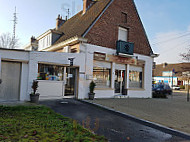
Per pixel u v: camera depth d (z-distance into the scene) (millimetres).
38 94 8367
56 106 7965
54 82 9656
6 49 7973
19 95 8469
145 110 8531
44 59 9078
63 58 9711
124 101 11008
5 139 3635
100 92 11562
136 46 14164
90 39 11094
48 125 4777
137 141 4562
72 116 6500
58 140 3766
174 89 38531
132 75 14047
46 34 16000
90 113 7242
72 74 10570
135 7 14367
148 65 15023
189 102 13289
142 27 14867
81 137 4086
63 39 13047
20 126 4523
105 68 12070
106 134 4855
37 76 8984
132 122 6473
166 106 10328
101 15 11852
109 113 7605
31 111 6348
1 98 8055
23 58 8508
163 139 4910
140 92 14273
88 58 10859
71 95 10469
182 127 5973
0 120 4941
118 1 13117
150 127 6027
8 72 8258
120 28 13297
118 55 12492
